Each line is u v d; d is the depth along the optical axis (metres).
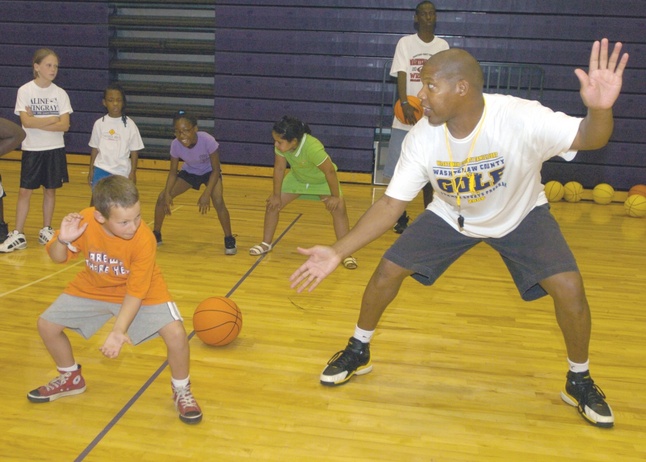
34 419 2.59
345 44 8.16
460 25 8.00
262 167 8.51
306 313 3.90
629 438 2.64
